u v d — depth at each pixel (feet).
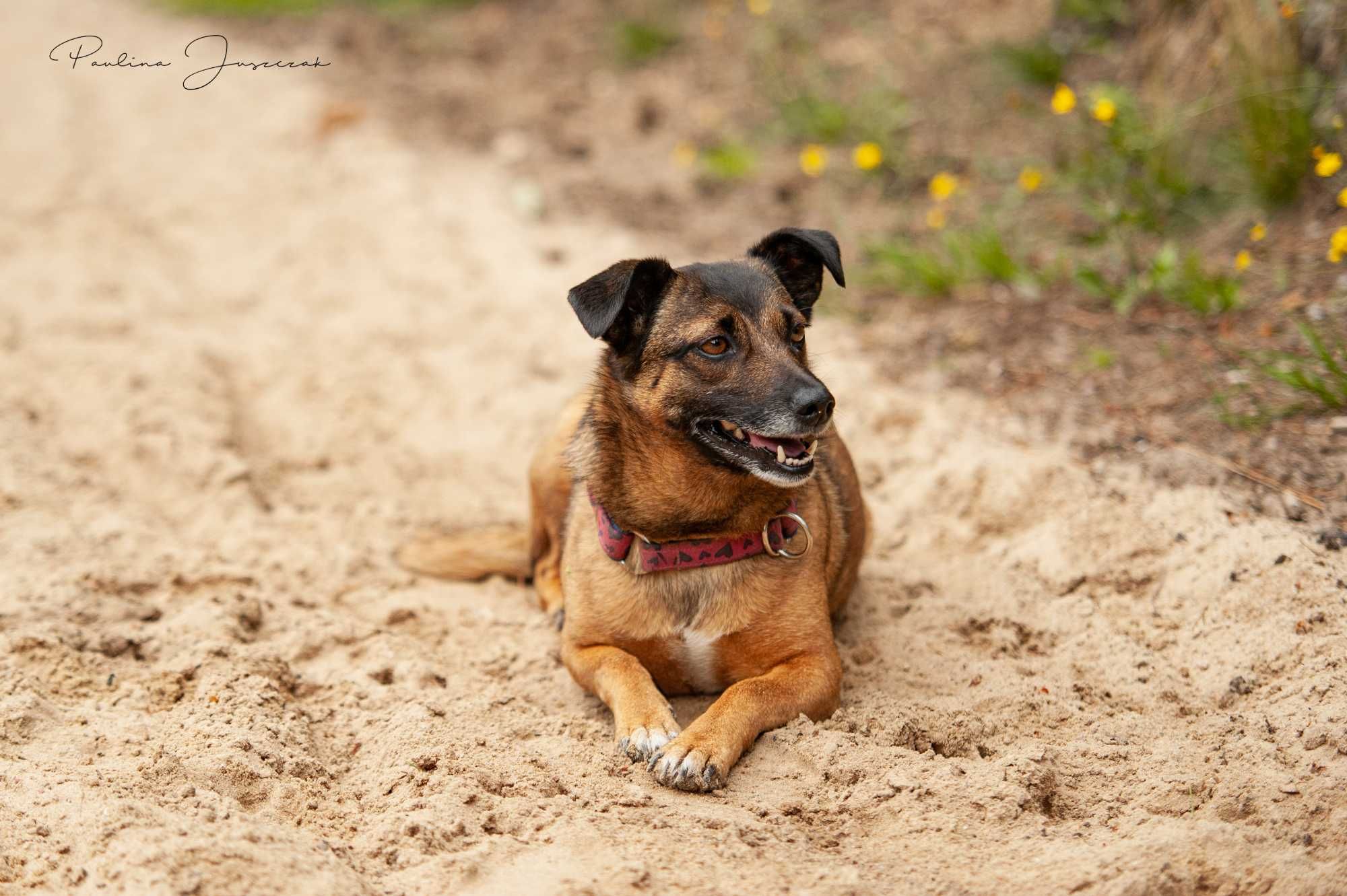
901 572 26.84
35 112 65.36
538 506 27.17
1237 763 19.24
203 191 53.47
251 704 21.36
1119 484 27.32
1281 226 34.19
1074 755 19.98
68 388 35.68
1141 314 33.53
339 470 33.42
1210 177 37.50
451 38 69.77
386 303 42.63
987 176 43.62
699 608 21.81
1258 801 18.04
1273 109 34.19
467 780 19.11
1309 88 34.12
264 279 44.98
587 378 36.88
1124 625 24.21
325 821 18.48
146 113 63.93
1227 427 27.84
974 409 31.71
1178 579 24.64
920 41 53.62
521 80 62.59
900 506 29.43
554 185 50.24
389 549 29.45
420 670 23.29
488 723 21.65
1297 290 31.24
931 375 33.73
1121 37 45.85
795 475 20.52
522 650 24.93
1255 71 35.04
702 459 21.48
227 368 38.50
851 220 43.75
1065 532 26.58
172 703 22.00
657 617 22.00
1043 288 36.19
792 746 20.21
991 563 26.66
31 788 18.24
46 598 24.85
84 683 22.52
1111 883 16.37
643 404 21.91
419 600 26.96
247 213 51.03
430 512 31.55
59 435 33.30
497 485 32.91
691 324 21.68
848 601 25.95
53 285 43.55
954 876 16.98
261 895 15.66
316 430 35.19
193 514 30.12
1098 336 33.14
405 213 49.14
